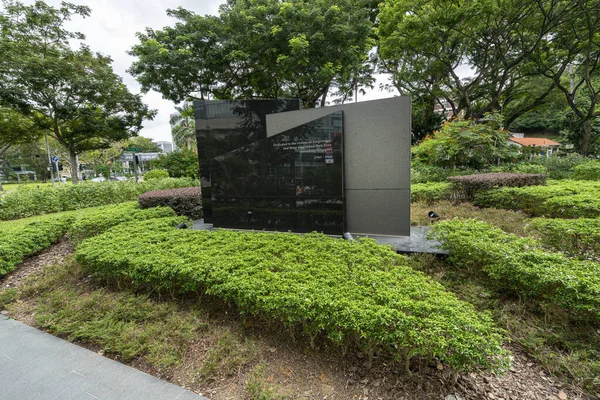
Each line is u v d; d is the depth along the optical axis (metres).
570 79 17.05
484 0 11.51
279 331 2.63
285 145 5.40
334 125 5.03
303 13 11.91
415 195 8.06
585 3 11.54
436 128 19.69
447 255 3.89
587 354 2.14
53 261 4.91
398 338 1.90
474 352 1.72
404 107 4.80
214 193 6.07
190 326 2.67
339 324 2.03
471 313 2.08
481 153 9.99
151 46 12.55
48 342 2.72
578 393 1.90
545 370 2.12
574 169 10.40
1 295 3.64
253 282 2.56
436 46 14.58
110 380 2.20
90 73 14.76
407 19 13.25
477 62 16.23
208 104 6.74
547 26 12.63
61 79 13.70
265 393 1.93
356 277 2.65
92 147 17.45
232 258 3.18
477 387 1.98
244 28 12.97
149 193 7.79
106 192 11.10
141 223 5.18
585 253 3.66
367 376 2.10
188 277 2.90
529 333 2.41
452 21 12.66
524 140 30.09
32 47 13.16
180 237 4.20
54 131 15.63
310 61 13.04
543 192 6.05
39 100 13.60
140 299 3.19
